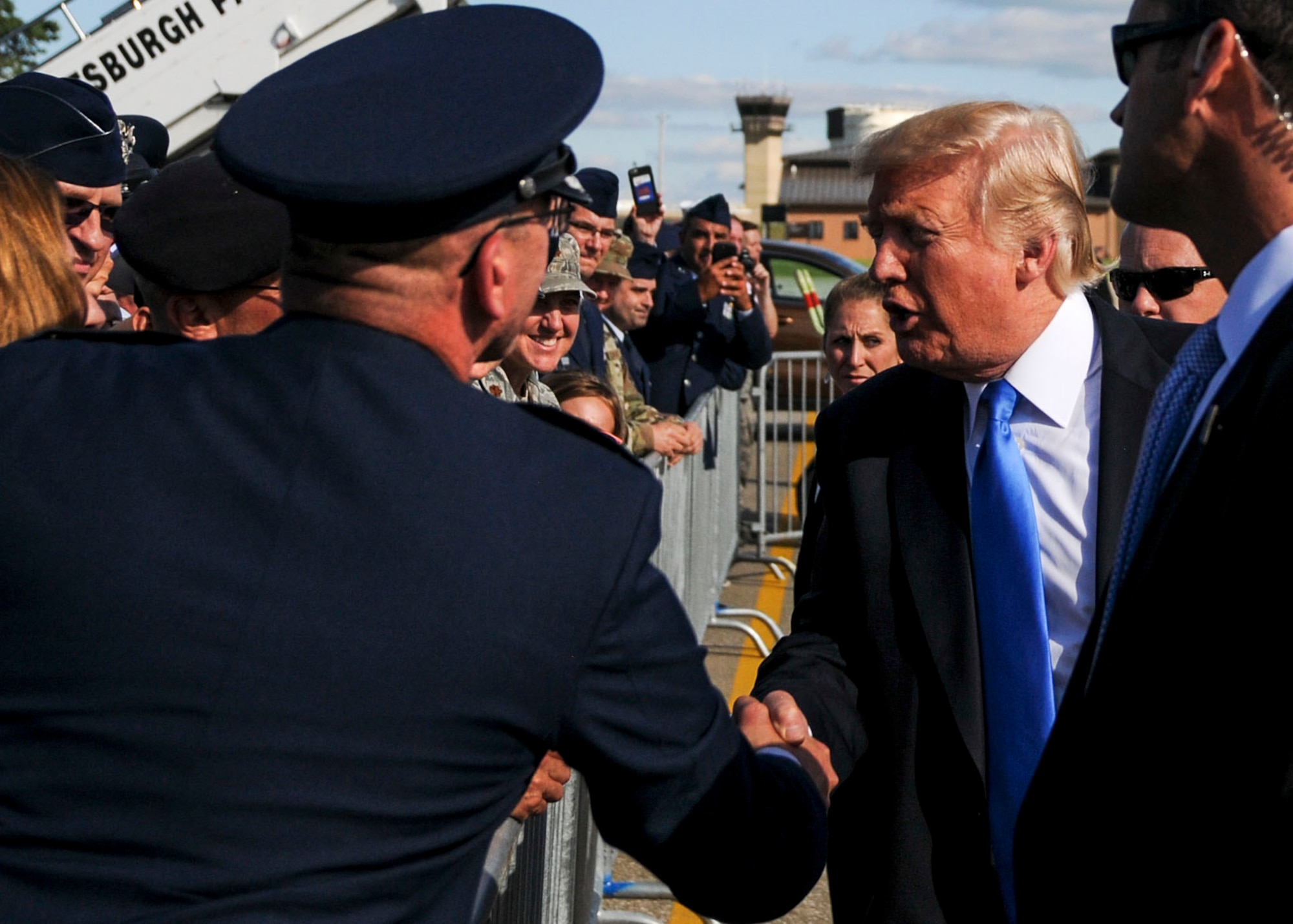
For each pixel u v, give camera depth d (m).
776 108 41.22
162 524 1.16
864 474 2.10
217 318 2.16
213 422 1.21
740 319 6.46
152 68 6.29
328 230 1.22
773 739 1.69
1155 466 1.35
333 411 1.20
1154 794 1.19
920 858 1.96
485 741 1.18
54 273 1.79
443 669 1.15
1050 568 1.94
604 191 4.77
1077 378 1.95
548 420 1.29
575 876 3.04
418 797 1.16
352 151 1.21
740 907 1.43
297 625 1.14
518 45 1.33
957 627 1.96
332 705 1.14
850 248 41.34
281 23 6.29
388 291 1.23
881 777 2.03
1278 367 1.14
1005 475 1.95
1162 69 1.25
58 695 1.15
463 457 1.20
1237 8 1.17
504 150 1.21
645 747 1.27
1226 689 1.12
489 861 1.65
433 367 1.24
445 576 1.16
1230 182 1.24
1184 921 1.16
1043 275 1.92
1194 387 1.33
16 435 1.22
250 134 1.25
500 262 1.26
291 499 1.17
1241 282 1.24
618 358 4.81
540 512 1.20
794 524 8.98
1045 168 1.89
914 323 1.97
